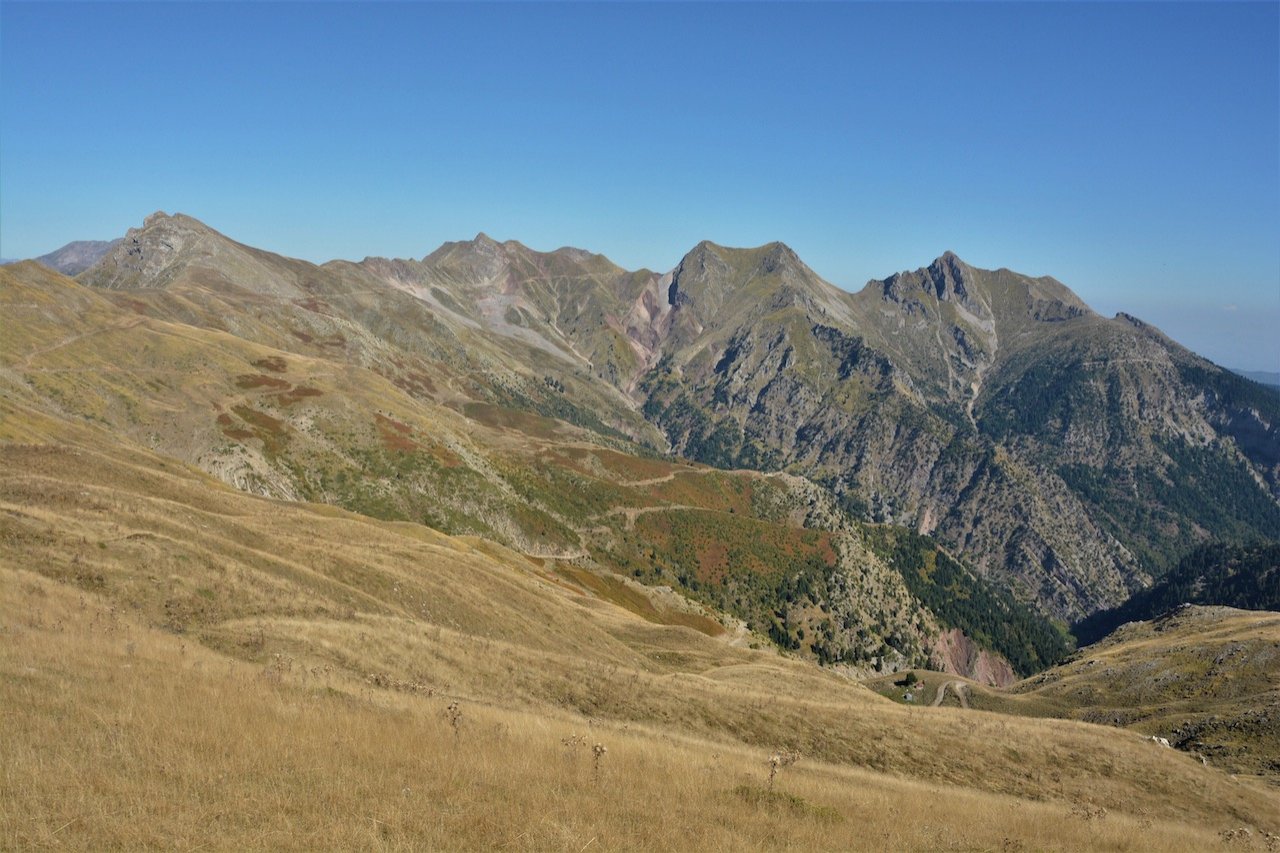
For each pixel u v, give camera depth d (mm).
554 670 46500
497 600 74938
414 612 61500
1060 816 36750
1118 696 132000
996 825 30953
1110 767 52094
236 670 29734
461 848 16484
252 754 19547
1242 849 36281
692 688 50375
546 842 17688
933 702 156750
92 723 19828
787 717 48781
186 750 18969
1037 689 153500
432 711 29953
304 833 15680
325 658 36844
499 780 21516
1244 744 91000
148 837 14461
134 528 49688
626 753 29328
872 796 32219
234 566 47844
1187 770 54375
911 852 23766
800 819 24516
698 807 23234
